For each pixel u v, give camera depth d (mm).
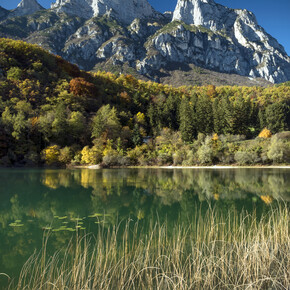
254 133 81438
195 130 77938
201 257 7176
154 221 11984
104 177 32969
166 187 23625
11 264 7273
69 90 81750
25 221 12141
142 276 6285
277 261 6629
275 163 54281
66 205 15875
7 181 28109
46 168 51875
